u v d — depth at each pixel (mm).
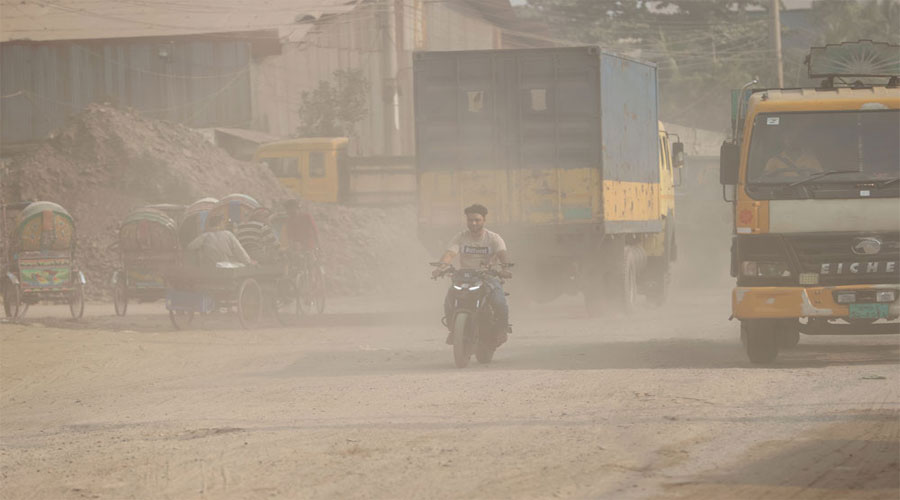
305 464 14773
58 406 22297
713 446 15164
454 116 38906
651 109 45000
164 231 44344
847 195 23703
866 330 24969
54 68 106500
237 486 13680
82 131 67375
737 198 24500
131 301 56000
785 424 16719
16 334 35531
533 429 16797
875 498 12188
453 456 14969
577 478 13438
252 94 105812
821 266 23734
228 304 37812
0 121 106938
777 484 12914
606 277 39500
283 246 43750
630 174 41688
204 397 21953
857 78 27625
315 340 34000
